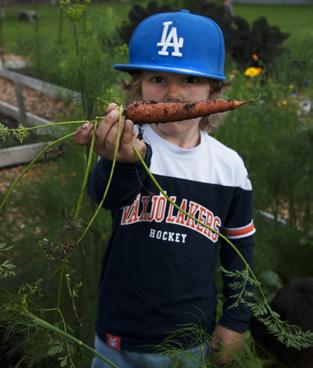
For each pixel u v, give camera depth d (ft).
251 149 11.02
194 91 5.67
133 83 6.15
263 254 9.49
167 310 5.64
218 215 5.89
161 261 5.60
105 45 10.31
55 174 9.60
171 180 5.63
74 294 4.45
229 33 21.11
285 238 10.64
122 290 5.75
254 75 16.29
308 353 5.42
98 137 3.93
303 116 13.23
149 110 3.98
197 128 6.06
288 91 14.98
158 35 5.50
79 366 5.81
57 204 9.18
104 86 8.25
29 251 8.24
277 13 60.85
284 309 5.69
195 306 5.74
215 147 6.05
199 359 5.14
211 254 5.86
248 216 6.16
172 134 5.77
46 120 18.72
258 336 6.04
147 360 5.74
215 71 5.71
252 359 5.45
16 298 4.35
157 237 5.60
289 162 10.30
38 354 5.26
